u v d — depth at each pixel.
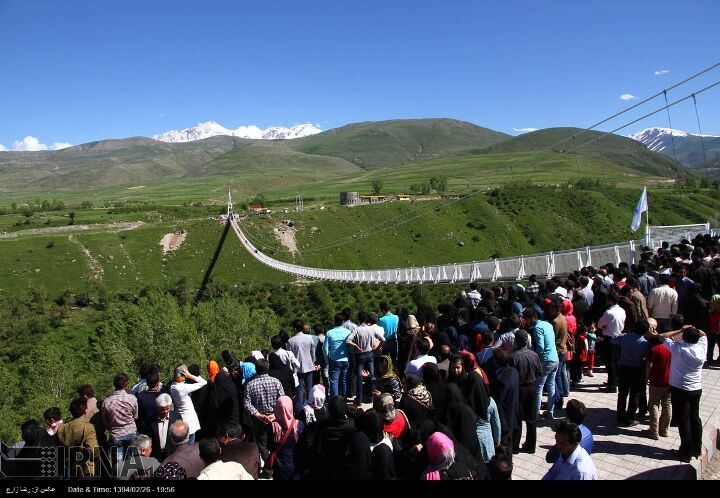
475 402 8.01
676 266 13.35
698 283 12.82
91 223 130.38
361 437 6.67
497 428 8.21
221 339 63.53
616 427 10.20
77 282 97.75
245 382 10.02
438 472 6.33
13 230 121.44
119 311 86.19
